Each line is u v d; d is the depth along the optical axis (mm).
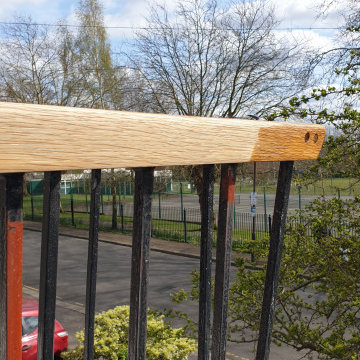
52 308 802
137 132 791
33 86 22438
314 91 5184
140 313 915
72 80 23078
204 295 1062
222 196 1105
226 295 1120
